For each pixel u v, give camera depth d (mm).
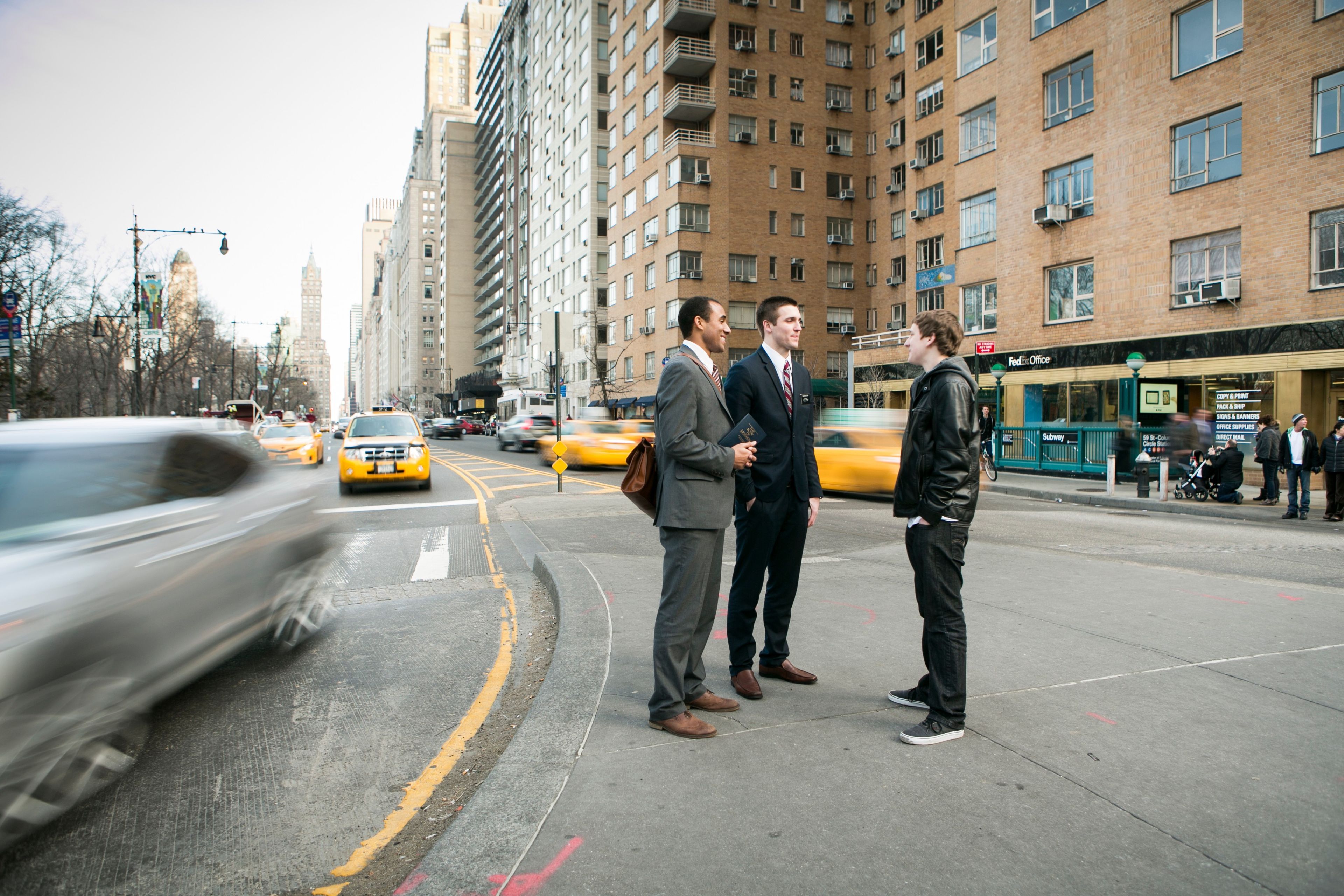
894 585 6125
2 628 2586
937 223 35062
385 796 3115
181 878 2539
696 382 3287
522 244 80125
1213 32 19453
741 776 2852
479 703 4145
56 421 4035
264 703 4148
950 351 3387
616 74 50625
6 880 2525
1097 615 5109
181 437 4344
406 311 171250
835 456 14727
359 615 5992
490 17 182250
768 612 3963
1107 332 22141
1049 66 23859
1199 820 2506
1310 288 17531
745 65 42562
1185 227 20078
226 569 4070
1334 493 12344
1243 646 4398
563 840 2426
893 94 42625
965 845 2381
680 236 41688
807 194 43781
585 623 4902
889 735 3229
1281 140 18016
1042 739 3148
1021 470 21547
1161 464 14883
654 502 3498
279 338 76188
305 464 22078
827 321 44250
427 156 169750
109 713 3031
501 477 19656
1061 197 23734
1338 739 3123
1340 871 2221
